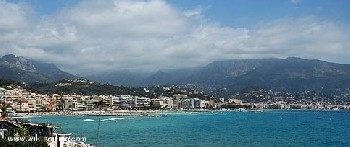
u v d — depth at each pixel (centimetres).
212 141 13950
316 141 14925
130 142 13225
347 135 17612
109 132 17575
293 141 14725
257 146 12812
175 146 12169
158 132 17712
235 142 13825
